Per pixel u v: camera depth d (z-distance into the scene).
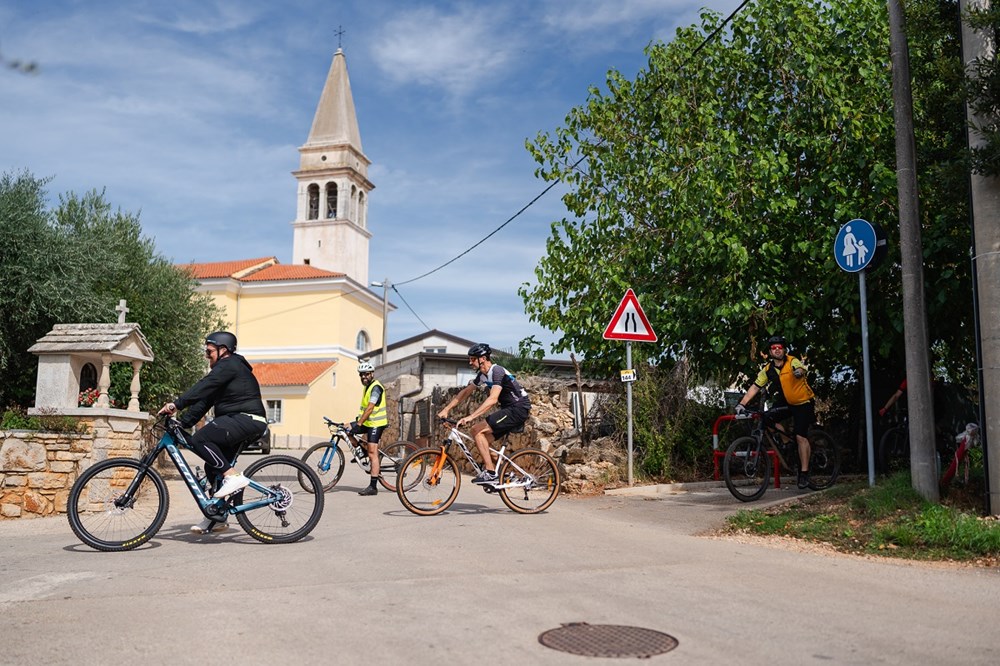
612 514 9.10
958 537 6.36
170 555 6.57
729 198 13.00
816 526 7.33
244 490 7.22
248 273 49.50
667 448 12.05
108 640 3.95
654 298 13.70
